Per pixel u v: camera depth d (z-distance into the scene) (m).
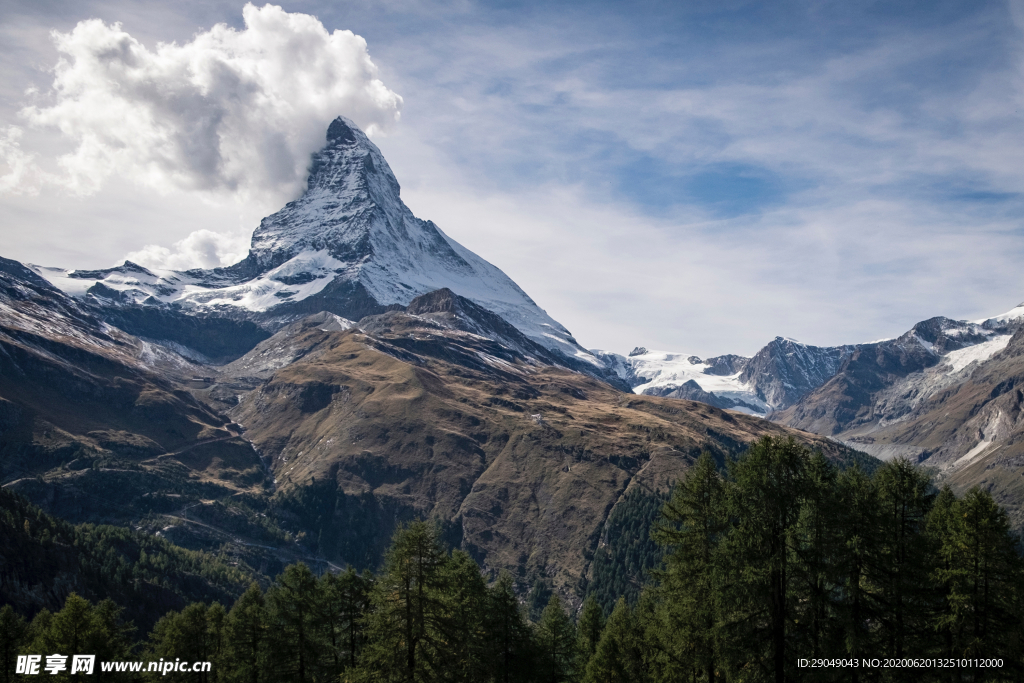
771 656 51.03
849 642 48.78
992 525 53.44
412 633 60.28
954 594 52.59
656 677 67.19
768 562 49.34
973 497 54.97
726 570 51.38
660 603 70.56
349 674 65.38
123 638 90.38
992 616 52.97
